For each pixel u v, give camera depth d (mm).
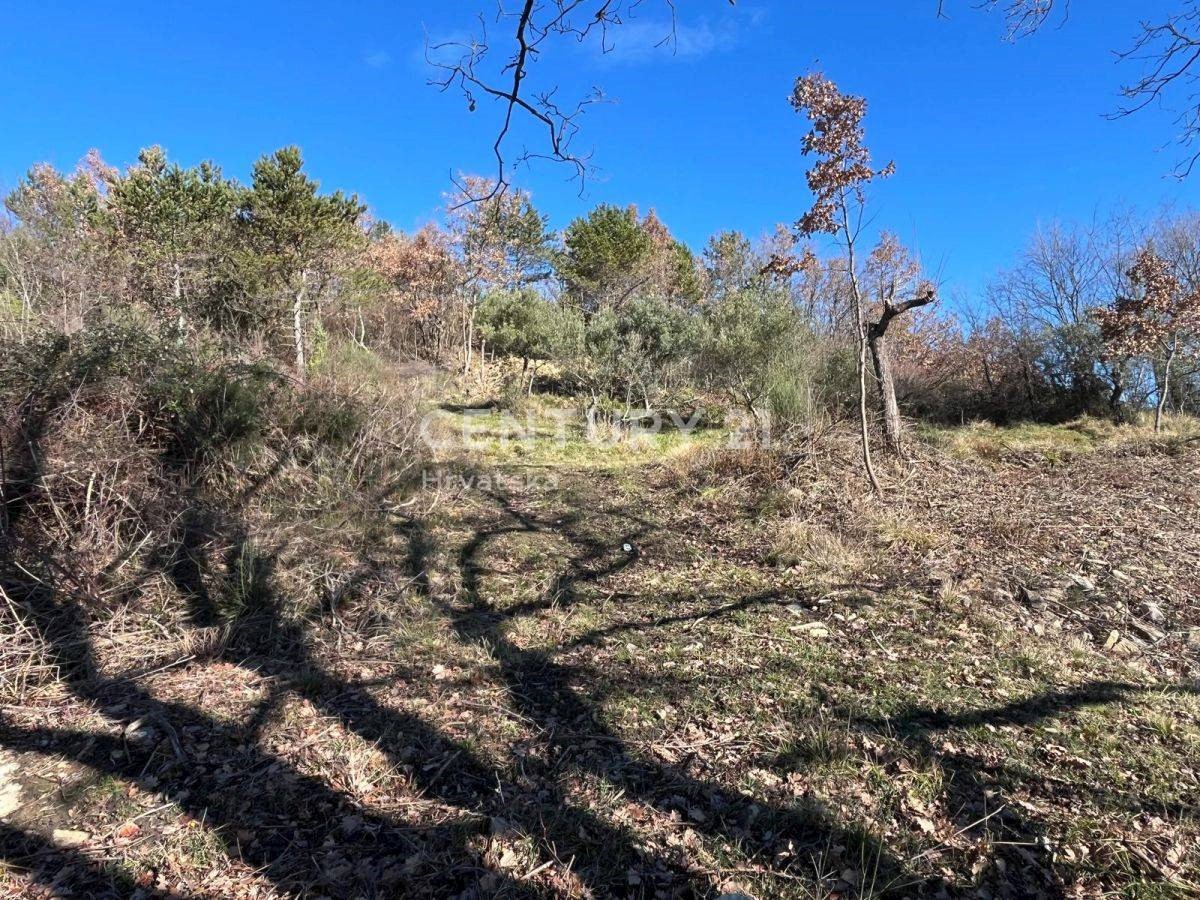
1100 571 4773
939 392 13422
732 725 2855
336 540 4691
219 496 4883
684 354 12797
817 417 8477
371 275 15844
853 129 6535
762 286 12523
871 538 5426
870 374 10414
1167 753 2652
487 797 2422
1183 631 3875
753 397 10047
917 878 2035
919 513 6250
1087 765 2568
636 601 4301
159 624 3572
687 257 27094
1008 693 3104
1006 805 2348
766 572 4797
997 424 13242
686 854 2146
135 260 10688
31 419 4016
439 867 2090
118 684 3109
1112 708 2982
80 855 2107
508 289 20047
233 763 2582
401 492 6043
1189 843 2170
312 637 3639
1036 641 3703
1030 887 2010
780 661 3434
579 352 13852
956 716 2904
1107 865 2078
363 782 2482
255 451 5266
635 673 3336
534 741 2768
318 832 2238
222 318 9969
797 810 2322
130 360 4875
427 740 2760
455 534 5488
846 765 2566
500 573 4742
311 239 13547
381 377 9289
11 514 3824
